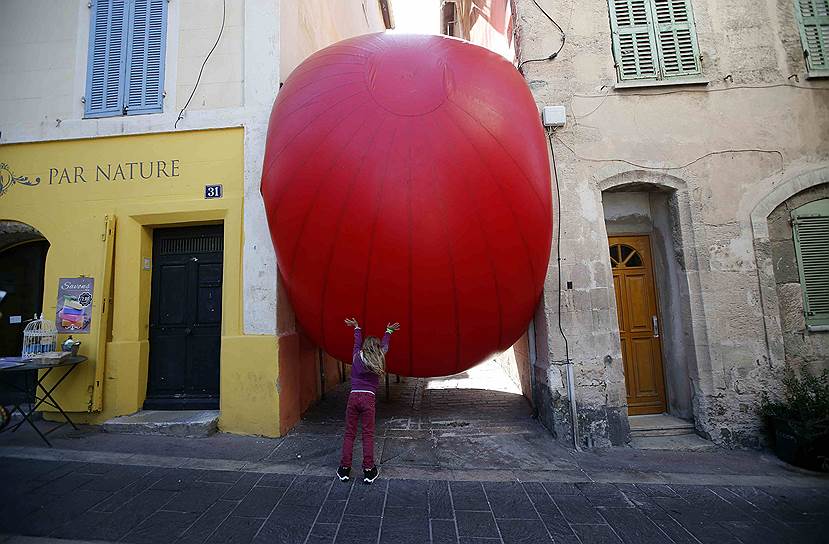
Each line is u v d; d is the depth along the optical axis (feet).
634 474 13.67
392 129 13.38
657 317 18.35
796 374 16.38
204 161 18.30
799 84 17.67
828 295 16.84
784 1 18.19
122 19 19.52
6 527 10.14
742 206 16.99
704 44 17.99
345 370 28.58
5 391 20.38
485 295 14.24
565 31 18.21
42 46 19.71
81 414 17.48
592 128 17.58
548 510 11.34
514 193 13.69
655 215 18.57
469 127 13.46
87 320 17.74
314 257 14.08
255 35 18.75
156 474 13.06
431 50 14.94
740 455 15.38
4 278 21.15
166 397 18.28
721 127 17.44
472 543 9.82
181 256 18.90
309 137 13.79
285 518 10.71
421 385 26.27
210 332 18.39
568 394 16.29
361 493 12.05
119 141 18.72
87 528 10.17
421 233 13.21
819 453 14.01
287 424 17.06
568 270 16.90
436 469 13.76
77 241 18.28
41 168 18.86
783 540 10.18
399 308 14.12
